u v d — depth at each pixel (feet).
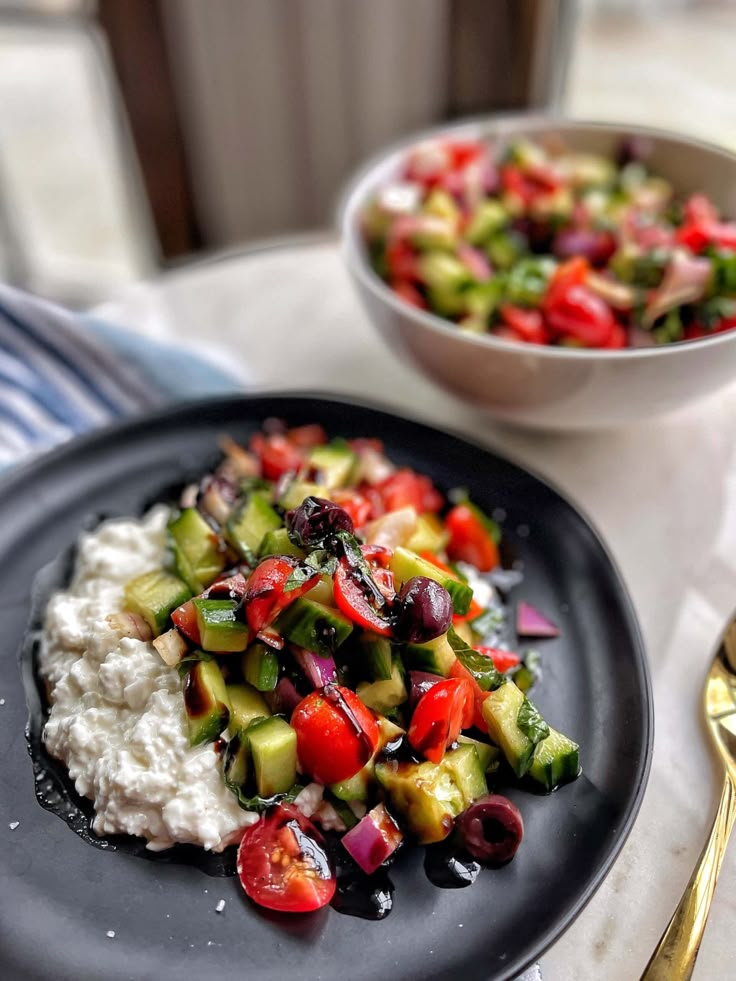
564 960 0.86
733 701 1.05
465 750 0.93
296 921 0.84
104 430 1.31
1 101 3.39
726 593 1.20
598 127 1.65
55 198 3.52
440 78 2.48
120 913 0.85
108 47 2.53
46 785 0.95
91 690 0.98
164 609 1.00
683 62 2.45
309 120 2.70
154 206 2.88
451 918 0.84
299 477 1.17
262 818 0.90
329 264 1.85
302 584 0.93
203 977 0.80
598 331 1.35
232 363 1.57
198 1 2.44
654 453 1.42
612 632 1.07
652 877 0.91
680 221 1.55
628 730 0.96
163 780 0.89
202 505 1.18
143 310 1.75
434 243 1.50
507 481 1.25
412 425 1.32
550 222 1.58
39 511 1.24
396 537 1.09
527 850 0.88
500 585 1.16
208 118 2.71
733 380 1.28
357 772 0.90
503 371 1.24
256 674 0.95
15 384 1.48
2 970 0.81
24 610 1.14
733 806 0.95
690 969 0.83
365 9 2.40
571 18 2.22
